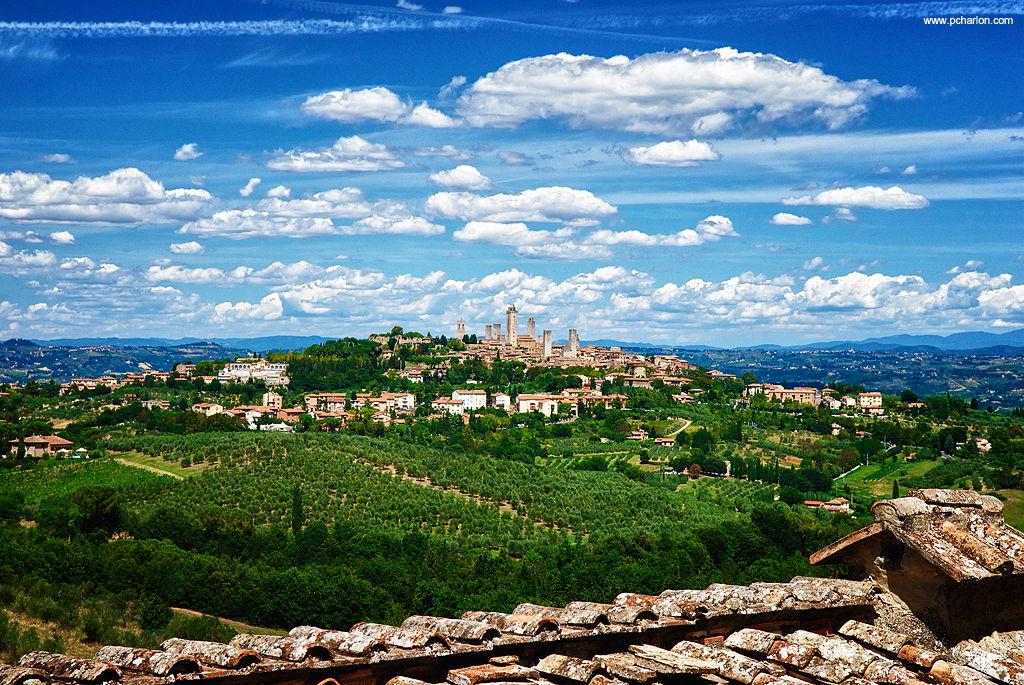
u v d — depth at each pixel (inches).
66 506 4441.4
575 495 5846.5
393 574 3693.4
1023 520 4564.5
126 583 3284.9
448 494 5866.1
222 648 371.2
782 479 6845.5
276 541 4461.1
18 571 3078.2
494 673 379.6
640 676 372.5
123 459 6692.9
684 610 419.2
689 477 7253.9
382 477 5999.0
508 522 5285.4
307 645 372.8
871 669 366.9
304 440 6865.2
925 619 406.6
